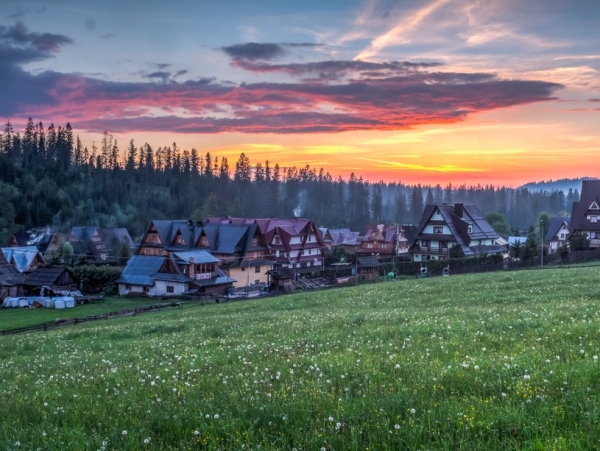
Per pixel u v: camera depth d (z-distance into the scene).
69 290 90.44
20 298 79.75
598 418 7.84
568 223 133.50
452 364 12.70
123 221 191.88
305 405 9.70
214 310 52.06
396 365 12.68
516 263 82.38
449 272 90.19
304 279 95.88
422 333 19.92
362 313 31.47
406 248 139.62
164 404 10.91
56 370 19.80
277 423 9.04
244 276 99.06
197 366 16.34
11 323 61.50
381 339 19.12
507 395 9.35
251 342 21.84
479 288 44.47
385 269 99.19
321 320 28.97
